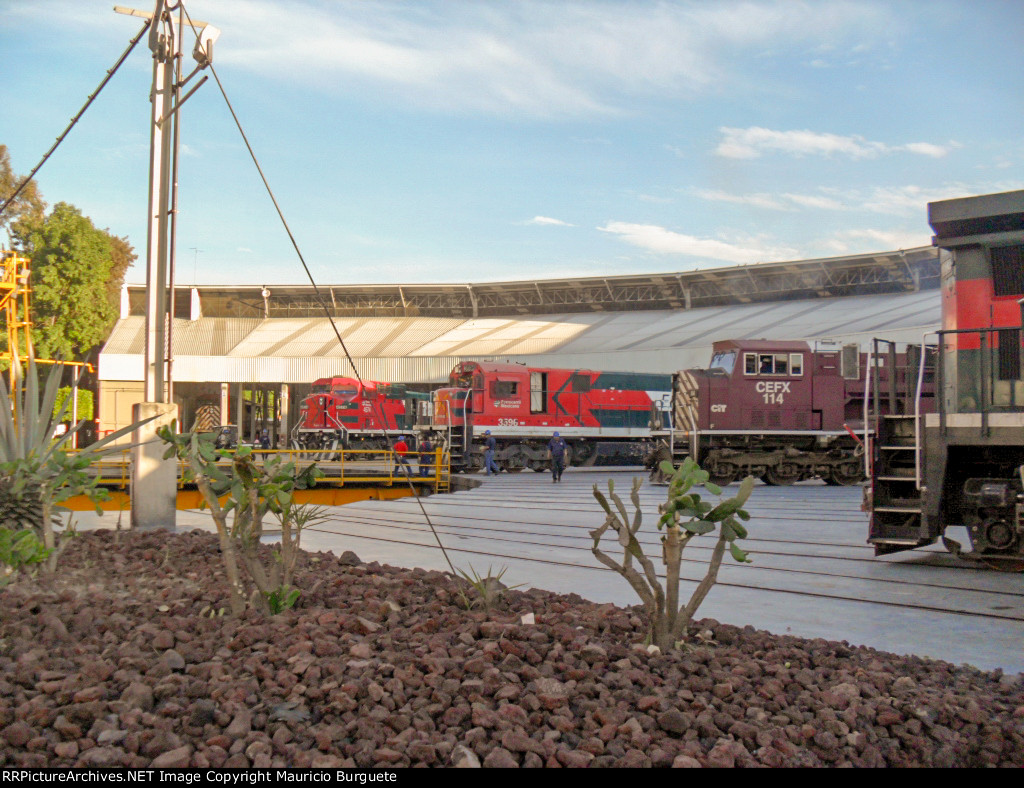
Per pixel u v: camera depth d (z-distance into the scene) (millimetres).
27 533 5227
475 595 5355
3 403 6418
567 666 3723
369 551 9438
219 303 60906
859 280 53781
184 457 4902
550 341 48406
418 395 37125
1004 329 8547
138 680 3352
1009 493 8250
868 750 3082
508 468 33344
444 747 2877
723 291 57844
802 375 23750
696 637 4648
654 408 24781
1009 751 3184
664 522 4309
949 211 9297
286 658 3729
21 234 48438
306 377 48344
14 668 3508
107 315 48281
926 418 9062
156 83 10758
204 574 6012
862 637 5543
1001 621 6086
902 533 9109
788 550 10125
